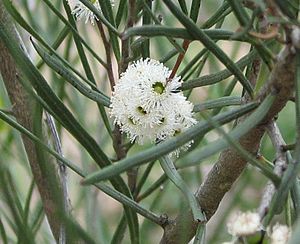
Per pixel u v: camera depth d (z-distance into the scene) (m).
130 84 0.29
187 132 0.23
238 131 0.23
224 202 0.52
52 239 0.46
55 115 0.29
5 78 0.35
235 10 0.23
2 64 0.34
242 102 0.28
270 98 0.23
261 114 0.23
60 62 0.32
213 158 0.49
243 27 0.22
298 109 0.22
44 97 0.28
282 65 0.23
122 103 0.29
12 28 0.33
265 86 0.24
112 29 0.30
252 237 0.22
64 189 0.35
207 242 0.46
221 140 0.21
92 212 0.45
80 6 0.32
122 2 0.32
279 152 0.25
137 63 0.29
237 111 0.24
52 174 0.24
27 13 0.43
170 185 0.52
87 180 0.22
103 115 0.35
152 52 0.52
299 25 0.22
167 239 0.32
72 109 0.48
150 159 0.22
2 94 0.45
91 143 0.29
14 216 0.25
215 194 0.31
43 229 0.46
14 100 0.35
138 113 0.29
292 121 0.53
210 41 0.24
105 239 0.49
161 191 0.43
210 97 0.47
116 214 0.60
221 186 0.30
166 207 0.52
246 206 0.51
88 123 0.50
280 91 0.24
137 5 0.31
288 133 0.53
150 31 0.24
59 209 0.23
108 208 0.61
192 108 0.29
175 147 0.22
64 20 0.31
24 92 0.35
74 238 0.24
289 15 0.22
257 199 0.52
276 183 0.22
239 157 0.29
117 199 0.31
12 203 0.25
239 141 0.28
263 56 0.24
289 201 0.28
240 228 0.22
